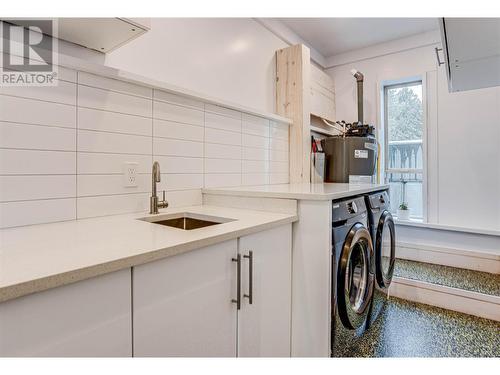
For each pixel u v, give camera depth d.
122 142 1.35
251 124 2.18
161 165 1.52
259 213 1.45
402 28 2.93
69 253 0.71
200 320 0.89
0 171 1.00
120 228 1.04
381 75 3.33
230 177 1.97
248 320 1.10
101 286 0.65
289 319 1.41
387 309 2.25
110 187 1.30
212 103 1.83
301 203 1.42
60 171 1.14
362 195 1.86
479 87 2.24
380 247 2.04
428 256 2.94
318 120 3.37
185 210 1.53
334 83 3.63
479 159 2.80
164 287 0.78
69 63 1.15
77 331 0.61
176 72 1.72
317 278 1.38
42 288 0.55
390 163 3.48
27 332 0.55
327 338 1.36
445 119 2.96
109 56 1.38
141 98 1.43
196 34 1.86
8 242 0.82
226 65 2.10
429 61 3.04
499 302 2.05
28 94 1.06
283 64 2.63
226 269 0.99
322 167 2.91
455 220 2.92
